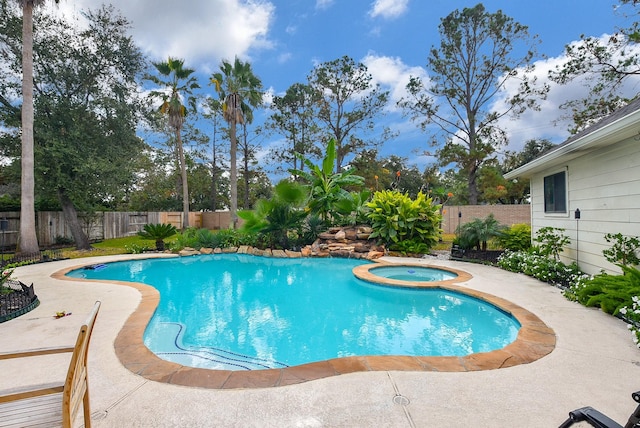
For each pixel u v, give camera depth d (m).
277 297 6.56
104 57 13.27
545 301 5.13
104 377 2.80
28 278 7.43
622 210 5.34
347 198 12.90
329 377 2.80
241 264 10.45
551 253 7.23
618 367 2.95
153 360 3.14
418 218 11.27
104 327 4.08
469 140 21.67
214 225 26.38
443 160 21.48
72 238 15.21
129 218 18.58
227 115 18.80
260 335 4.57
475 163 20.91
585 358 3.14
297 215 12.45
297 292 6.95
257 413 2.29
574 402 2.40
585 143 5.24
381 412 2.29
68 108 12.65
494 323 4.95
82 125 12.89
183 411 2.32
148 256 11.17
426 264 8.81
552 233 7.50
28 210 10.72
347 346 4.17
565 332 3.81
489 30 20.00
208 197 31.08
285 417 2.24
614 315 4.34
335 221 13.39
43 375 2.88
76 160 12.28
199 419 2.22
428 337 4.45
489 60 20.66
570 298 5.18
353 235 12.26
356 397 2.48
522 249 9.04
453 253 10.47
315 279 8.25
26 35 10.59
